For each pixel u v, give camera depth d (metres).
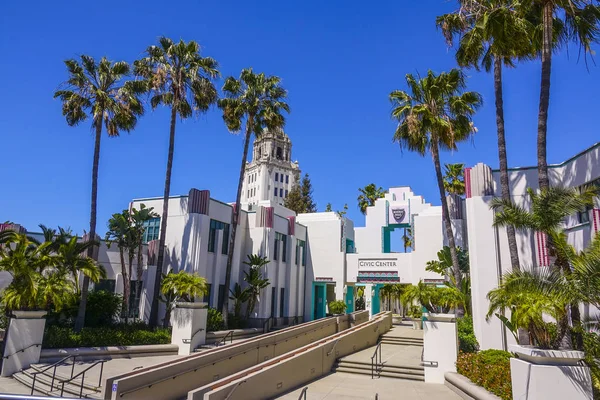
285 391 13.27
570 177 17.22
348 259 38.03
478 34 16.81
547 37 14.34
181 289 21.31
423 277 33.97
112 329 21.05
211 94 26.91
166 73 25.36
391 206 42.38
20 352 15.84
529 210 18.17
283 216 36.91
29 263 16.94
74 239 19.19
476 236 18.66
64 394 12.76
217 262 28.94
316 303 40.31
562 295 9.58
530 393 9.01
